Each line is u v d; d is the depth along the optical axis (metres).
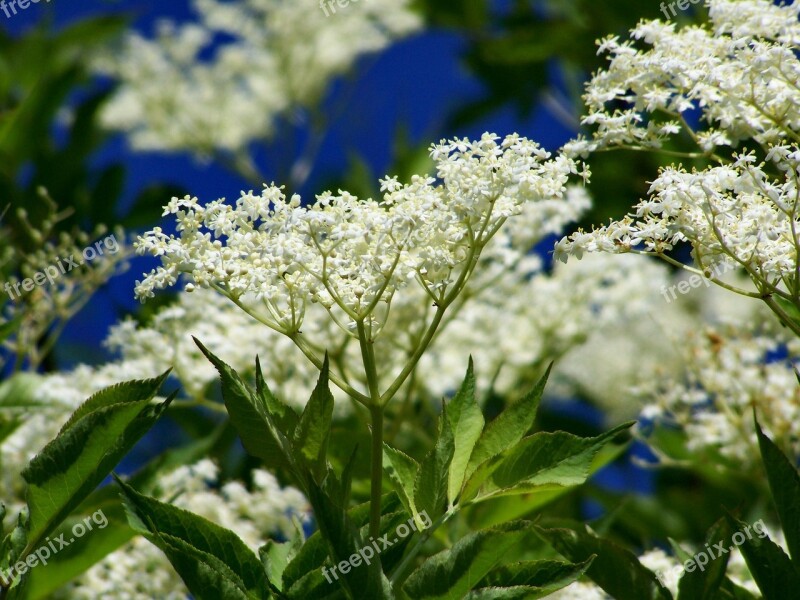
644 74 3.44
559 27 7.52
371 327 3.05
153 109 10.17
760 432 3.01
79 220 7.10
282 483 5.70
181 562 2.79
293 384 5.59
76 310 5.56
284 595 2.82
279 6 10.35
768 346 5.27
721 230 3.09
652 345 7.11
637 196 6.62
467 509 4.26
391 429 5.09
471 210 2.94
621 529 6.11
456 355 6.63
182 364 5.25
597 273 6.77
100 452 3.11
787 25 3.41
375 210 3.01
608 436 2.91
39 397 5.06
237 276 3.02
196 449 4.88
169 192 7.31
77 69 7.85
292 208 3.01
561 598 3.92
